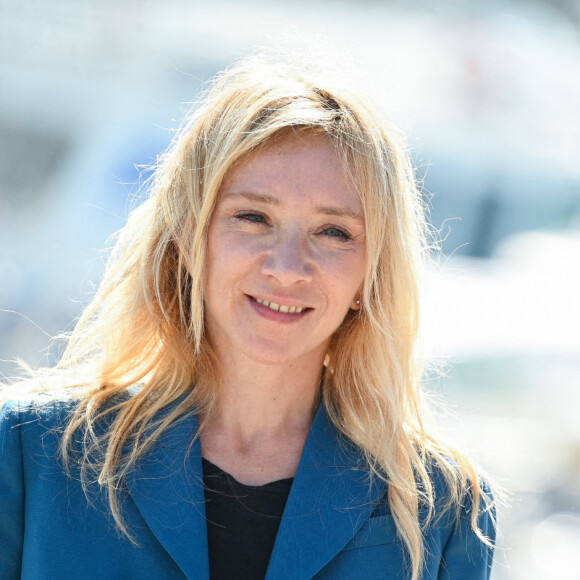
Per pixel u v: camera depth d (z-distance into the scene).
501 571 19.44
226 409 8.45
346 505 8.16
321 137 8.06
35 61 30.38
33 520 7.76
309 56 8.95
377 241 8.27
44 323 25.75
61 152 30.55
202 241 8.15
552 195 32.44
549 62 32.97
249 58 8.87
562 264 29.58
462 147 31.64
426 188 31.59
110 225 28.28
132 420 8.25
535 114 32.56
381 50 31.33
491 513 8.84
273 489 8.16
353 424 8.66
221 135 8.12
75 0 30.58
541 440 22.92
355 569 8.02
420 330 8.88
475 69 31.59
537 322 26.19
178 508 7.79
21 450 8.02
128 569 7.69
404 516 8.14
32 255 27.64
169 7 30.52
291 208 7.97
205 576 7.54
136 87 30.25
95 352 9.00
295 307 8.11
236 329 8.15
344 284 8.18
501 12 32.88
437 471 8.66
